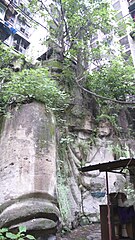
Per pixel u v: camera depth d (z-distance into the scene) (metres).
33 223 5.27
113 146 12.12
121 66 14.00
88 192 10.12
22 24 19.41
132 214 5.59
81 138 11.35
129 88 13.56
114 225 5.55
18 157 6.18
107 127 12.48
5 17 18.08
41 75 7.86
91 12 12.78
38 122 6.93
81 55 13.44
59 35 13.73
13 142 6.46
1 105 7.63
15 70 11.30
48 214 5.63
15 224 5.15
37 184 5.97
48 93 7.88
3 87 7.85
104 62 14.71
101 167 5.97
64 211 8.17
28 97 7.38
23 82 7.40
